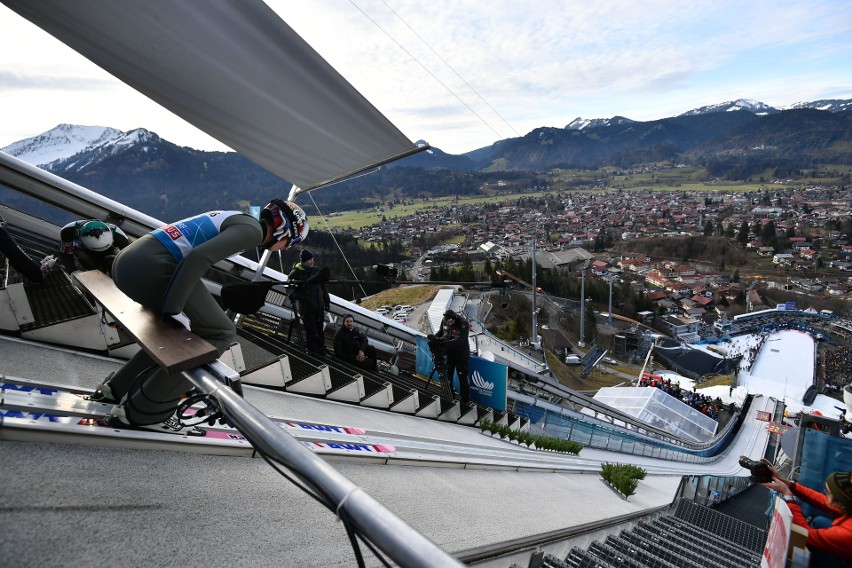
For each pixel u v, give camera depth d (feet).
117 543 5.01
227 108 9.57
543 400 44.88
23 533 4.61
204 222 6.55
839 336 303.07
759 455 91.81
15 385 7.46
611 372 182.60
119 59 8.29
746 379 189.06
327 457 10.21
